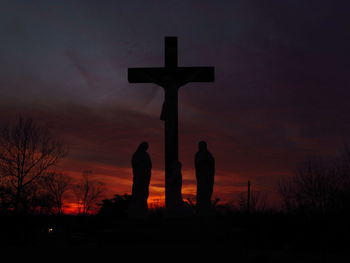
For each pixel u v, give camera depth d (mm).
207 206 14102
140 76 16922
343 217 22469
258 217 24688
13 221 26547
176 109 16312
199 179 14273
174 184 14469
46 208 28578
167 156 15945
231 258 10891
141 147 14359
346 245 20297
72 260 10570
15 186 28016
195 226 12508
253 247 19188
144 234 12086
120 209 27672
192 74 16828
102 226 25922
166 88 16516
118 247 11477
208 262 10414
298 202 27453
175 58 16891
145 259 10453
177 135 16109
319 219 23172
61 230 26375
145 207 13961
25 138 28688
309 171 27906
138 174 14109
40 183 29047
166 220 13109
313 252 18953
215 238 12023
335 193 24703
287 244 20734
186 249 11211
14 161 28281
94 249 11445
